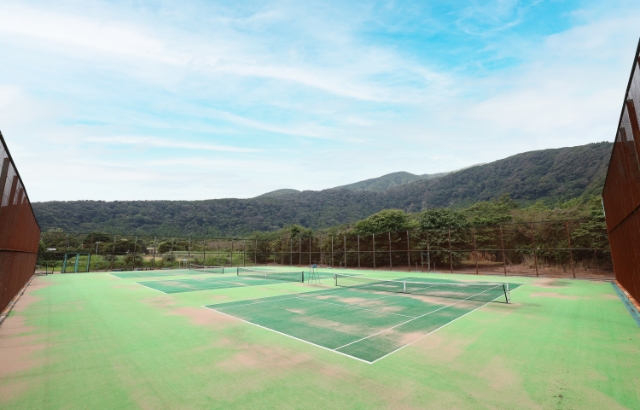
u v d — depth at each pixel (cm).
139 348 652
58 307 1124
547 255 2552
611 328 780
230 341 696
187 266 3750
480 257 2864
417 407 402
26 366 557
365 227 4125
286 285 1789
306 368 536
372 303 1167
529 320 874
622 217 1134
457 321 871
